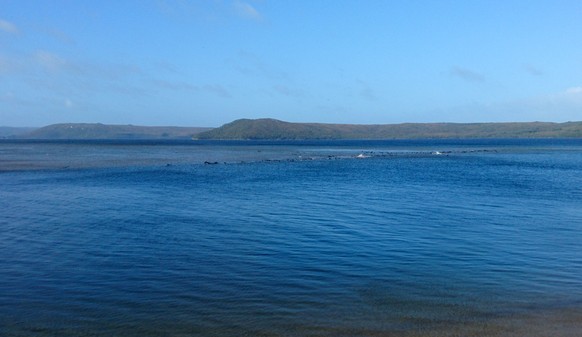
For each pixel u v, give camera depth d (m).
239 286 14.87
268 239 20.78
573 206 29.98
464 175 53.47
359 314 12.73
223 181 45.38
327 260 17.62
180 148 143.50
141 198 33.12
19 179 45.91
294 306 13.28
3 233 21.92
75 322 12.28
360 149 145.62
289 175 52.84
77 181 44.28
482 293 14.25
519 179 48.59
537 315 12.61
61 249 19.11
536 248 19.36
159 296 14.03
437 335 11.44
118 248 19.23
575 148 147.00
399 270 16.47
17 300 13.73
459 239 20.83
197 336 11.50
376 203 31.00
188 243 20.08
